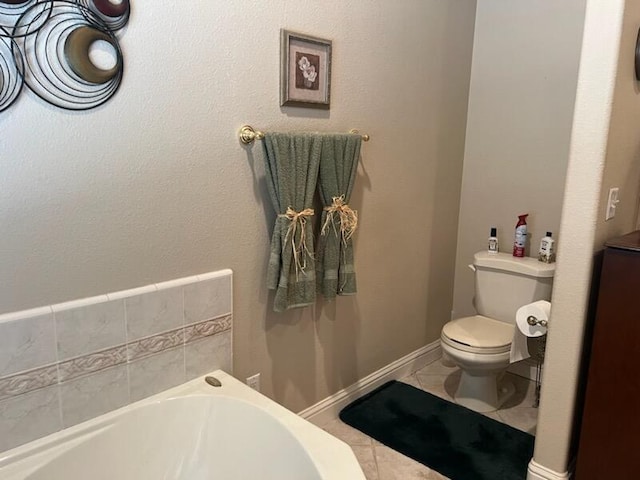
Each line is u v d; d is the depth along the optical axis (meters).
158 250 1.69
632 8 1.75
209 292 1.85
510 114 2.92
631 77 1.89
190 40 1.64
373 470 2.16
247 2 1.78
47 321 1.45
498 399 2.73
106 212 1.54
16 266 1.38
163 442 1.71
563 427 1.97
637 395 1.81
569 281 1.89
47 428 1.51
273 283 1.96
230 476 1.68
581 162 1.82
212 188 1.80
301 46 1.98
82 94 1.42
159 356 1.75
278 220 1.93
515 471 2.16
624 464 1.88
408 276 2.89
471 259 3.21
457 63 2.90
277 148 1.85
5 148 1.31
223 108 1.78
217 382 1.87
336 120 2.23
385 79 2.44
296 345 2.28
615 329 1.83
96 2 1.40
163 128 1.63
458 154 3.08
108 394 1.63
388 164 2.57
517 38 2.84
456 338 2.56
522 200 2.94
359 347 2.65
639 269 1.75
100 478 1.57
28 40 1.31
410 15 2.50
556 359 1.96
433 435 2.40
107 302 1.57
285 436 1.59
